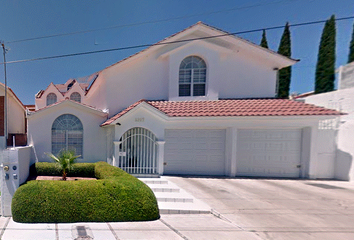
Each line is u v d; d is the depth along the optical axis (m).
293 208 5.38
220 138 9.44
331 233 4.09
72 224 4.35
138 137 8.91
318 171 8.81
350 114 8.58
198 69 10.85
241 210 5.20
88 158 9.86
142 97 10.98
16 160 5.67
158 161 8.93
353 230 4.23
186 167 9.38
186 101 10.56
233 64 11.05
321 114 8.27
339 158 8.66
